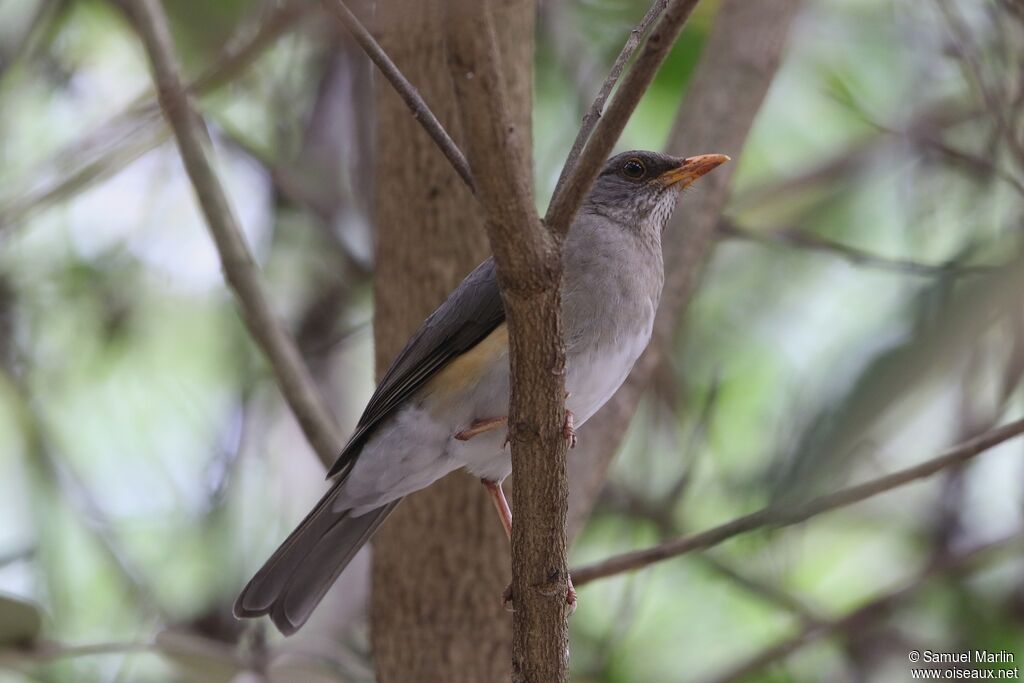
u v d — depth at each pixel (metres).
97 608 12.82
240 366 13.77
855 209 14.15
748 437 13.12
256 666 10.09
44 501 12.97
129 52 13.68
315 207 13.56
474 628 10.02
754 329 13.82
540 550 6.76
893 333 5.55
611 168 9.74
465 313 8.75
